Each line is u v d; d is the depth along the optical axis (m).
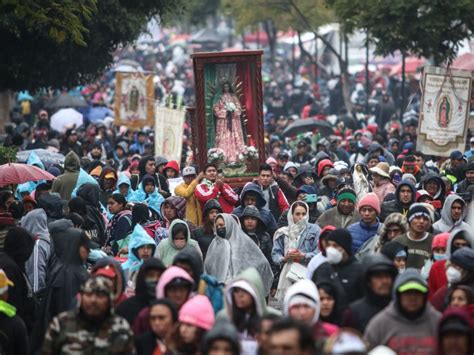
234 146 51.88
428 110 53.59
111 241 37.69
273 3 110.62
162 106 63.91
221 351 20.16
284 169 51.41
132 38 68.00
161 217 42.22
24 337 26.11
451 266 26.36
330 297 24.75
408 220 32.56
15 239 29.92
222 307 26.69
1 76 64.88
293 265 35.38
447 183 44.72
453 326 21.14
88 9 44.03
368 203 33.50
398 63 132.38
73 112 89.50
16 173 40.50
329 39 129.62
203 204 41.88
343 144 70.19
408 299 22.77
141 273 25.58
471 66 69.19
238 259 34.28
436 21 68.81
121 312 25.52
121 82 75.44
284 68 158.88
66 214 37.06
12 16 56.16
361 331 24.41
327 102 118.44
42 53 63.66
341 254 27.11
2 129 79.12
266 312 22.97
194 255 26.98
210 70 51.81
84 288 22.73
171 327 23.16
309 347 19.08
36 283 32.44
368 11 70.56
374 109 103.12
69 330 22.77
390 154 55.81
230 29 173.00
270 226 38.12
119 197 38.16
